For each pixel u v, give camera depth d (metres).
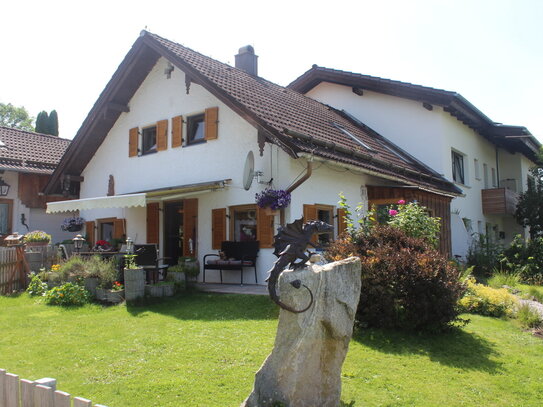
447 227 16.34
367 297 7.76
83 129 16.70
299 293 4.46
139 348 6.82
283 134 10.91
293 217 11.67
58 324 8.36
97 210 17.59
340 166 12.83
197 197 13.91
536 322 8.55
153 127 16.17
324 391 4.59
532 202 23.25
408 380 5.77
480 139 23.67
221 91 12.10
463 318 8.94
